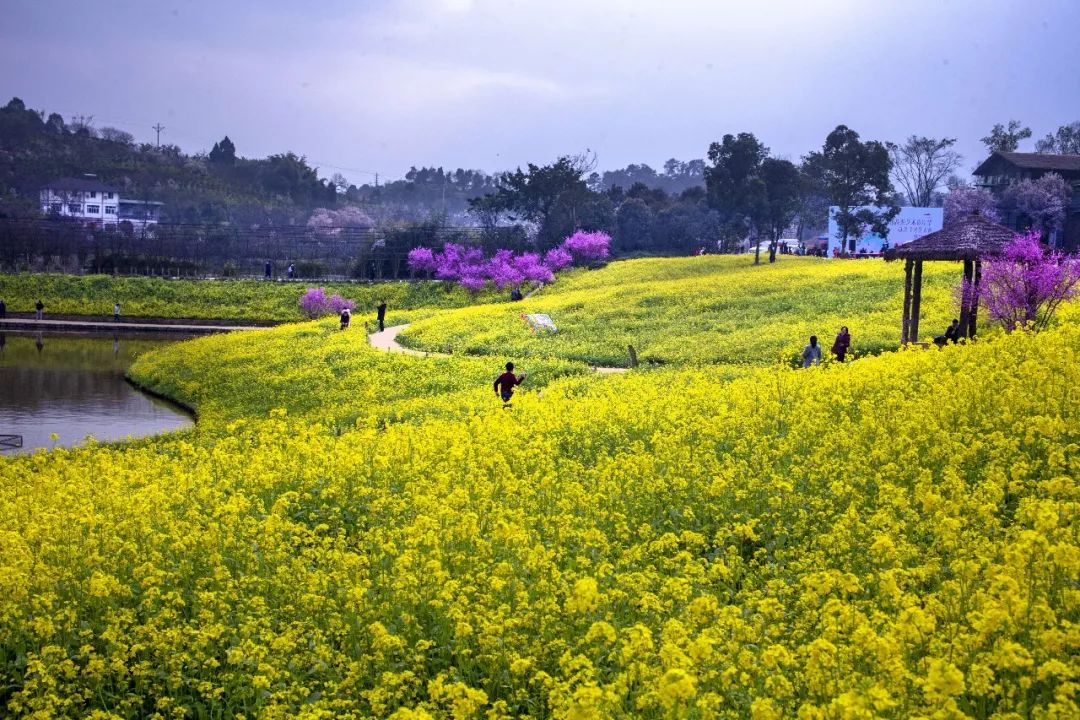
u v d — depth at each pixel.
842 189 88.06
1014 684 7.76
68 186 169.12
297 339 54.47
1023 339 23.12
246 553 12.93
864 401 18.48
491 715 8.06
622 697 8.27
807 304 48.25
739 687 8.38
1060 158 115.94
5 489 17.94
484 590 11.05
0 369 51.12
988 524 11.42
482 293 85.06
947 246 31.86
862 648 8.20
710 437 17.91
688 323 48.09
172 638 10.23
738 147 84.38
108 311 82.81
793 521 13.37
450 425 21.72
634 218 117.38
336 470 16.80
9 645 10.88
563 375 35.72
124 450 26.28
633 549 11.73
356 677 9.39
